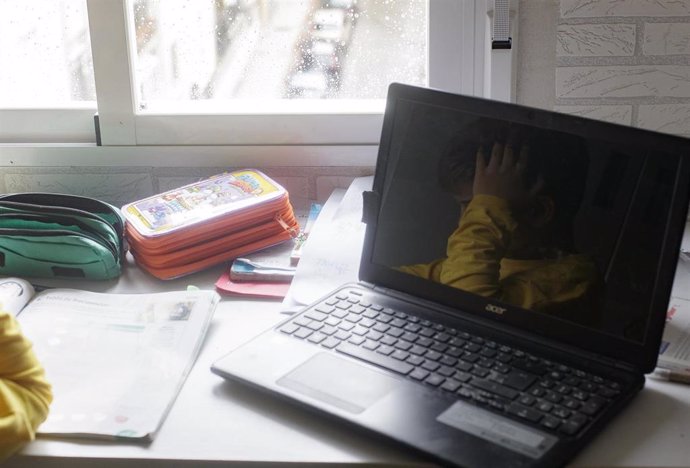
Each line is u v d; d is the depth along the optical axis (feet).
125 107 4.78
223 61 4.83
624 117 4.68
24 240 4.10
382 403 3.02
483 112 3.40
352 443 2.95
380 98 4.87
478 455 2.77
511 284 3.38
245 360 3.29
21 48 4.85
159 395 3.20
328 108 4.83
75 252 4.09
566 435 2.85
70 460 2.97
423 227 3.56
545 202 3.30
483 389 3.07
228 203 4.36
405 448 2.84
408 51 4.78
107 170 4.88
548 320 3.30
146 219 4.28
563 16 4.54
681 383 3.22
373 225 3.65
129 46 4.70
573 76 4.63
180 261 4.17
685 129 4.67
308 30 4.76
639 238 3.13
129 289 4.09
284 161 4.85
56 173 4.89
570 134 3.24
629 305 3.15
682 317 3.55
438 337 3.36
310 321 3.51
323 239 4.22
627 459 2.84
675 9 4.47
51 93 4.92
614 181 3.17
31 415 3.01
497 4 4.50
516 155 3.35
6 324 3.10
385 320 3.49
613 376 3.13
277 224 4.37
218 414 3.13
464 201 3.46
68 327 3.64
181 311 3.75
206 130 4.83
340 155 4.83
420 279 3.58
